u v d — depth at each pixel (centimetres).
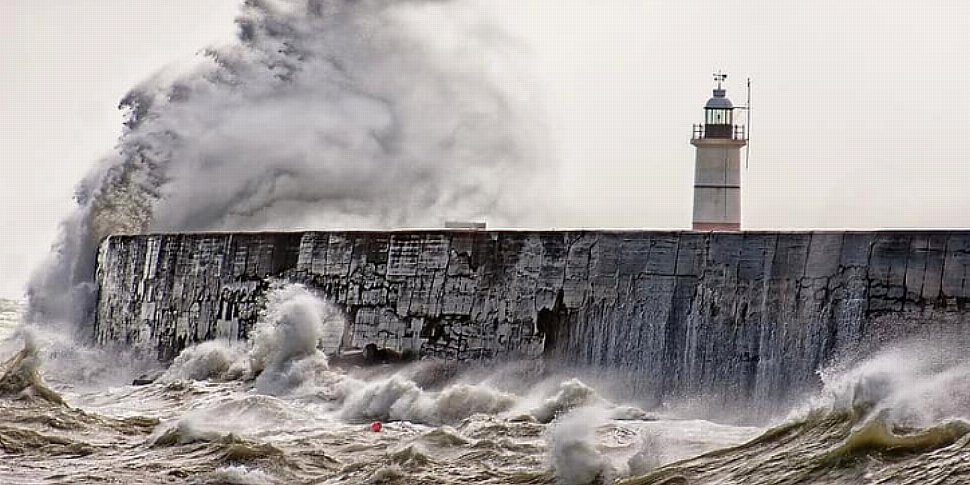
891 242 7469
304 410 9088
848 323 7556
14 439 8088
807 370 7688
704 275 8238
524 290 9144
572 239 8944
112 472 7244
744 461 6047
